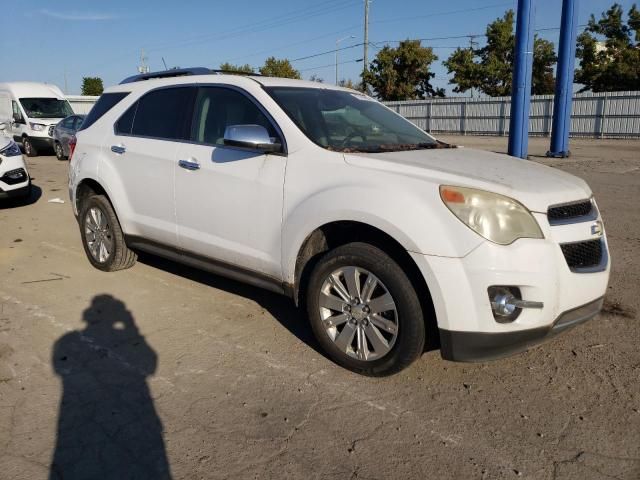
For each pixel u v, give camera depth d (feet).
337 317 11.50
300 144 12.19
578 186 11.27
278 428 9.70
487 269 9.54
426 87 144.87
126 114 16.80
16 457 8.93
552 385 11.02
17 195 28.76
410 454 8.99
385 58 140.36
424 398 10.60
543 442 9.25
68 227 25.66
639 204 29.19
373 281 10.74
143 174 15.61
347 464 8.77
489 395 10.69
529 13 44.32
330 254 11.32
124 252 17.76
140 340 13.20
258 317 14.52
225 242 13.58
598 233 10.94
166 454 9.02
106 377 11.46
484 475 8.48
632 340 12.88
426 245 9.87
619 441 9.23
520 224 9.77
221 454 9.02
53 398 10.66
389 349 10.70
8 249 21.62
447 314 9.85
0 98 67.15
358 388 10.97
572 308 10.32
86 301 15.74
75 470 8.64
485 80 136.87
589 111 92.27
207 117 14.38
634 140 86.48
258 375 11.51
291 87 14.05
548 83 138.00
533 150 67.26
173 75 17.01
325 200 11.19
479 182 10.08
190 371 11.70
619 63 121.08
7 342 13.08
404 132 14.56
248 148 12.19
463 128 109.91
